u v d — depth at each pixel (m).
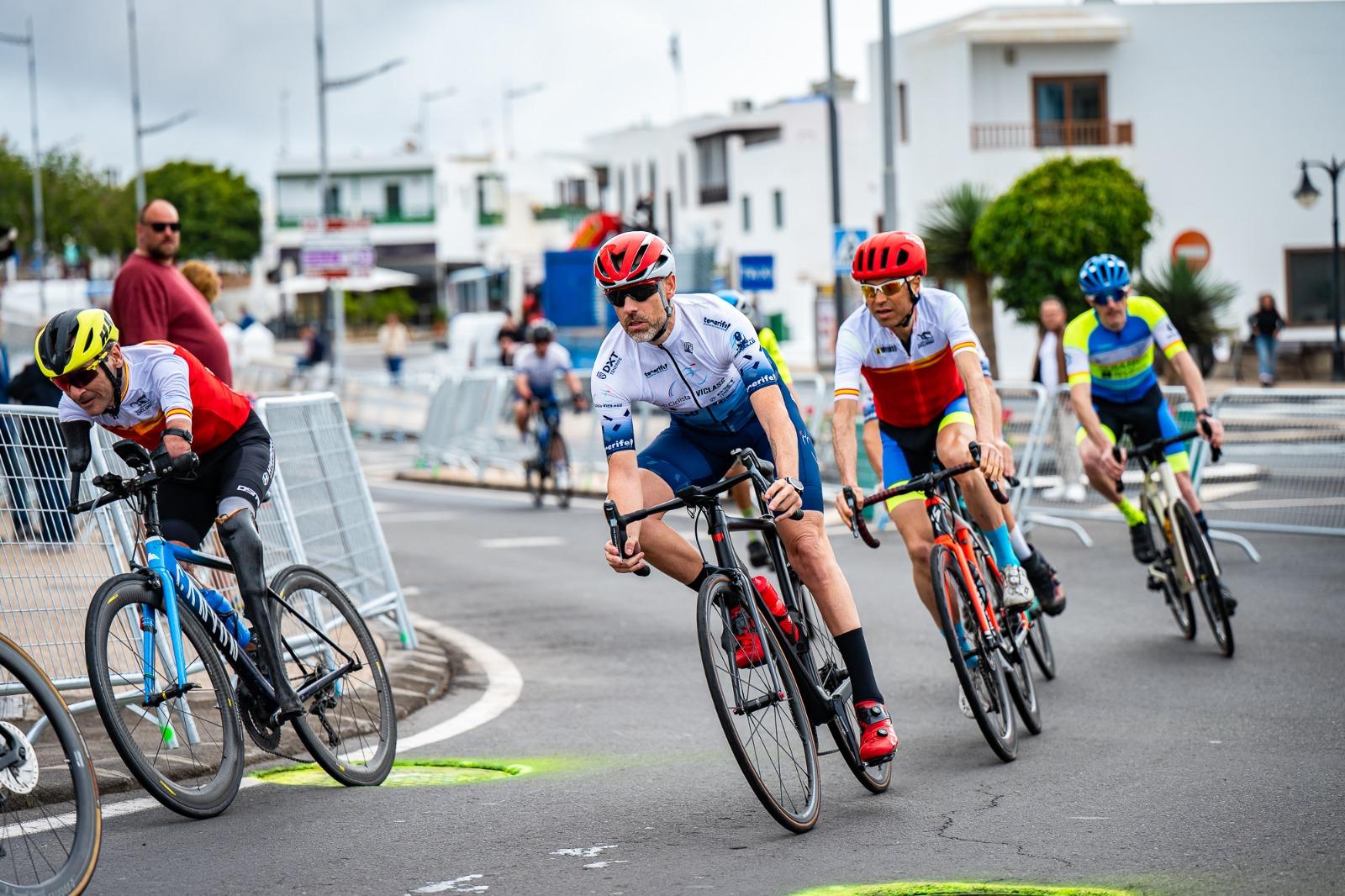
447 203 138.62
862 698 8.91
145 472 8.59
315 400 13.70
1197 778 9.05
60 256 119.19
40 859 7.21
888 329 10.48
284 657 9.20
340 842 7.97
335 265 46.38
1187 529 13.37
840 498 9.86
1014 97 61.19
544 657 14.39
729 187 91.50
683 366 8.68
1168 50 60.78
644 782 9.43
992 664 10.00
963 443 10.62
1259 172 61.06
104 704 8.01
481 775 9.77
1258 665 12.84
